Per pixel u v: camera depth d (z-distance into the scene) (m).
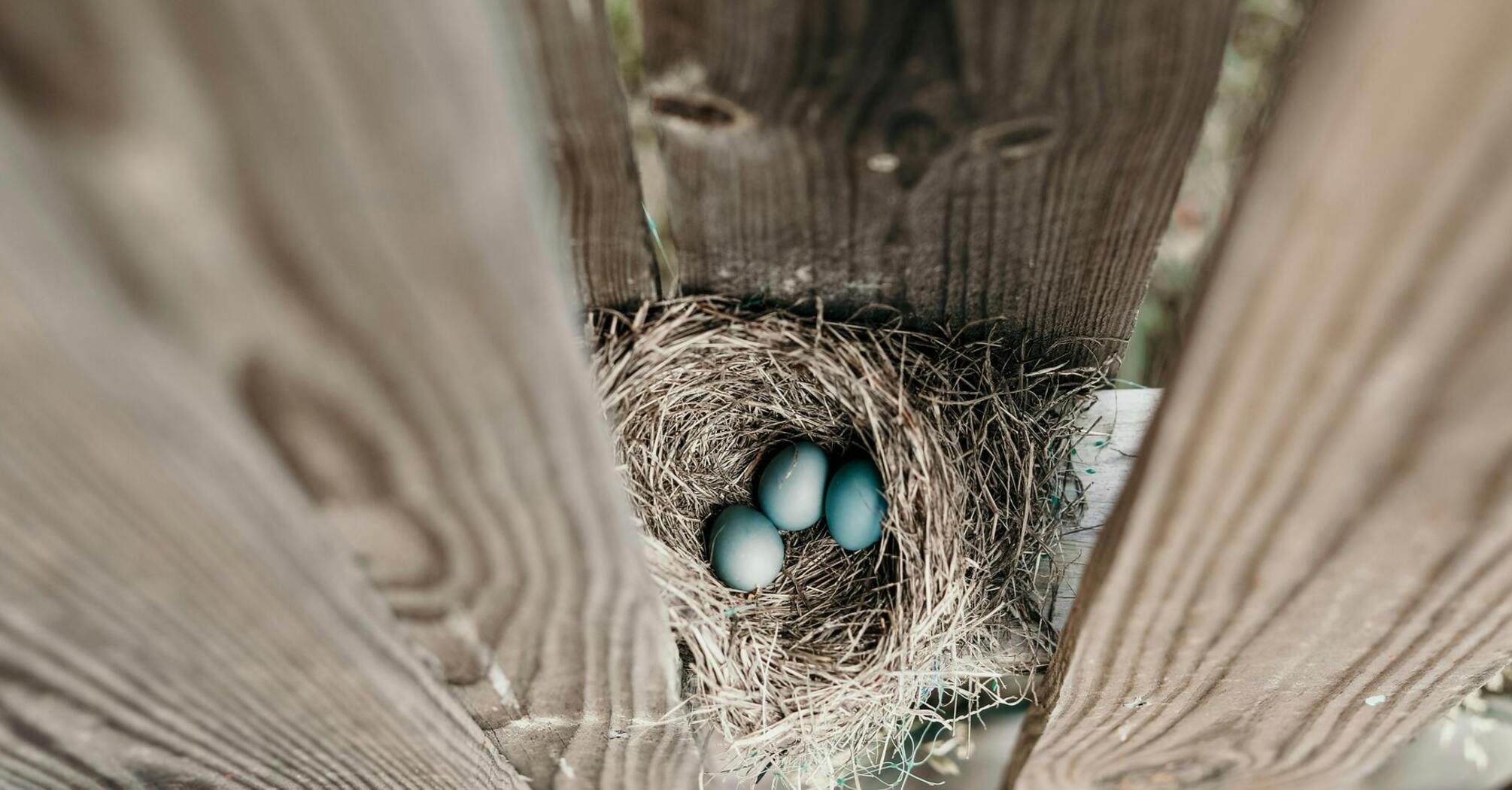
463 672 0.23
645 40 0.20
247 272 0.13
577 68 0.21
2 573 0.16
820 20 0.20
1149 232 0.26
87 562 0.16
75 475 0.14
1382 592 0.21
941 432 0.36
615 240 0.27
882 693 0.36
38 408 0.13
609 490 0.18
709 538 0.47
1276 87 0.19
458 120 0.12
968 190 0.24
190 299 0.13
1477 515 0.18
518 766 0.29
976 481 0.37
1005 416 0.35
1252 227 0.15
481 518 0.18
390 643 0.21
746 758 0.34
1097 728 0.30
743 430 0.47
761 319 0.32
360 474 0.16
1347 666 0.25
